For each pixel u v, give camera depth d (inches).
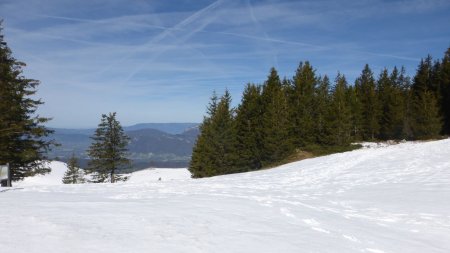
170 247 241.3
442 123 2023.9
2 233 253.9
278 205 437.1
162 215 336.2
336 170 971.9
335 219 379.9
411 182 683.4
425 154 1075.9
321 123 1835.6
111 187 652.7
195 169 1840.6
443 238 335.6
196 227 298.7
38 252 216.5
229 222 326.0
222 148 1786.4
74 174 2283.5
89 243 238.8
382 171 873.5
